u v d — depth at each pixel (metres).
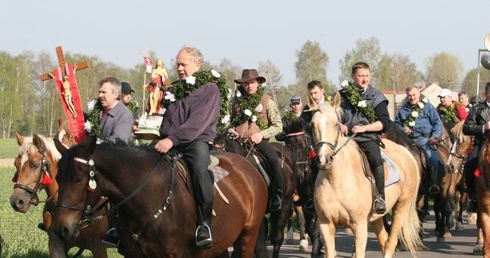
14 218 17.44
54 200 9.75
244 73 12.05
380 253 14.45
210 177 8.29
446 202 16.02
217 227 8.32
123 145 7.86
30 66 84.81
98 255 9.61
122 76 81.12
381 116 11.14
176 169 7.98
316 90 14.39
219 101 8.31
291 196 12.71
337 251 14.77
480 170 11.25
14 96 81.56
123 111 9.76
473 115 12.68
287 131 13.77
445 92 20.03
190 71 8.41
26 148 9.48
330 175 10.32
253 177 9.13
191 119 8.04
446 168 15.84
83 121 10.53
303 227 14.84
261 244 10.02
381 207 10.72
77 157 7.18
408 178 11.85
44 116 82.00
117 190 7.57
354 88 11.21
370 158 10.80
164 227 7.73
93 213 7.53
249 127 11.99
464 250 14.84
